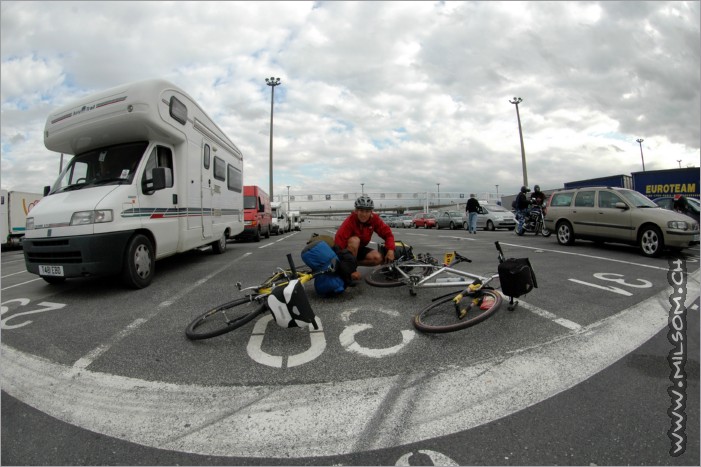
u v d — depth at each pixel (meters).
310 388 2.49
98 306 4.57
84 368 2.84
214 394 2.45
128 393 2.48
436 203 74.12
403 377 2.61
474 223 16.31
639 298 4.50
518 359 2.85
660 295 4.62
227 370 2.77
